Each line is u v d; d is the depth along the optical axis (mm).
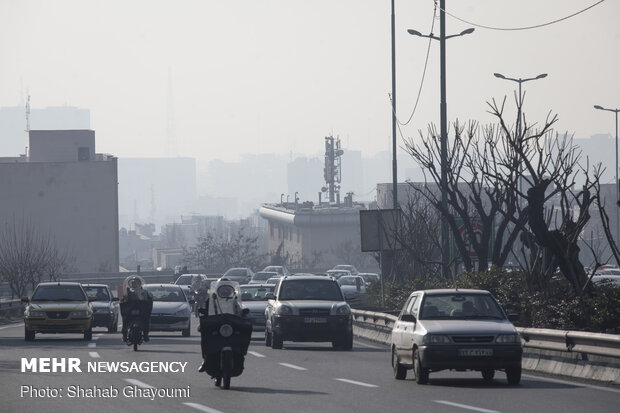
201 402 27734
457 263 69375
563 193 54281
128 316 49031
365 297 84375
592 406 26297
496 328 33000
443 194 64938
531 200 49594
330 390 31016
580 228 51000
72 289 60781
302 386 32375
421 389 31312
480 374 37656
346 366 40938
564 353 36438
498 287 55250
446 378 35781
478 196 62938
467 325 33188
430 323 33688
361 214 74312
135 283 49156
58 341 57500
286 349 52906
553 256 54000
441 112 64312
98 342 56188
